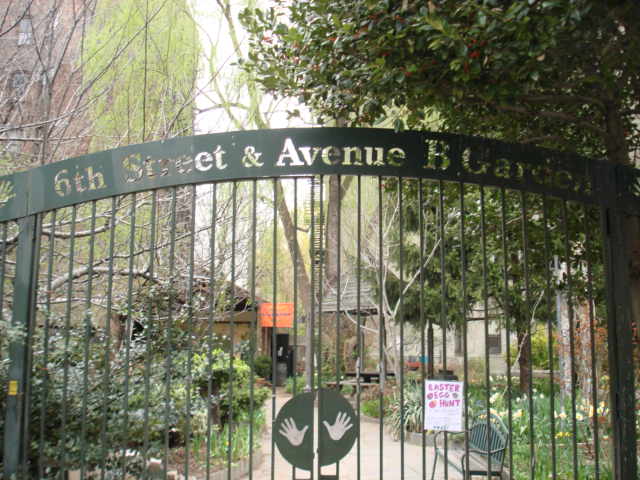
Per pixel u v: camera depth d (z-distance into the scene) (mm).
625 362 3973
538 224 5820
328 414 3582
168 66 7953
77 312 7035
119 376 4918
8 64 6910
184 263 7383
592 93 4855
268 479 7117
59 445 4363
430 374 9656
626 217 4457
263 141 3754
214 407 8430
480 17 3447
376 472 7586
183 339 5586
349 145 3748
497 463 5863
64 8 7773
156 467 5391
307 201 13789
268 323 20438
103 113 7855
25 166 6703
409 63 3775
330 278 15531
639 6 3914
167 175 3824
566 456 6555
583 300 5941
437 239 10203
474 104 4691
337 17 3891
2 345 4164
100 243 7559
